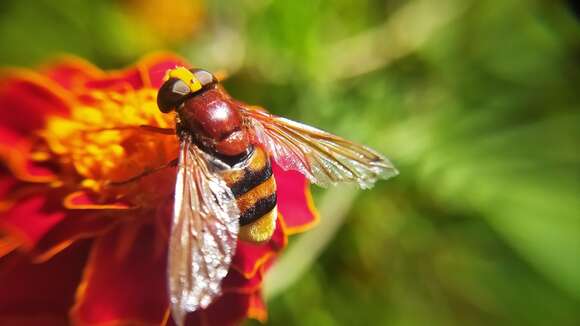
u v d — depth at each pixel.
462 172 0.19
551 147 0.20
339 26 0.20
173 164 0.14
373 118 0.19
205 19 0.20
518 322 0.20
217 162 0.14
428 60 0.20
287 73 0.19
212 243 0.13
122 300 0.14
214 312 0.15
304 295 0.19
